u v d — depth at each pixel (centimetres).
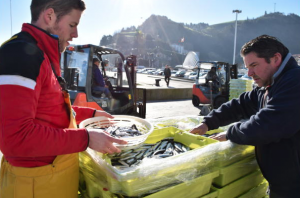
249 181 194
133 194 127
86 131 121
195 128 221
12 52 102
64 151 113
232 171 176
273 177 173
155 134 218
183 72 4734
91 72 517
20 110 99
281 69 168
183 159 145
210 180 161
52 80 121
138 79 3322
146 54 16325
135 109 671
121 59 647
